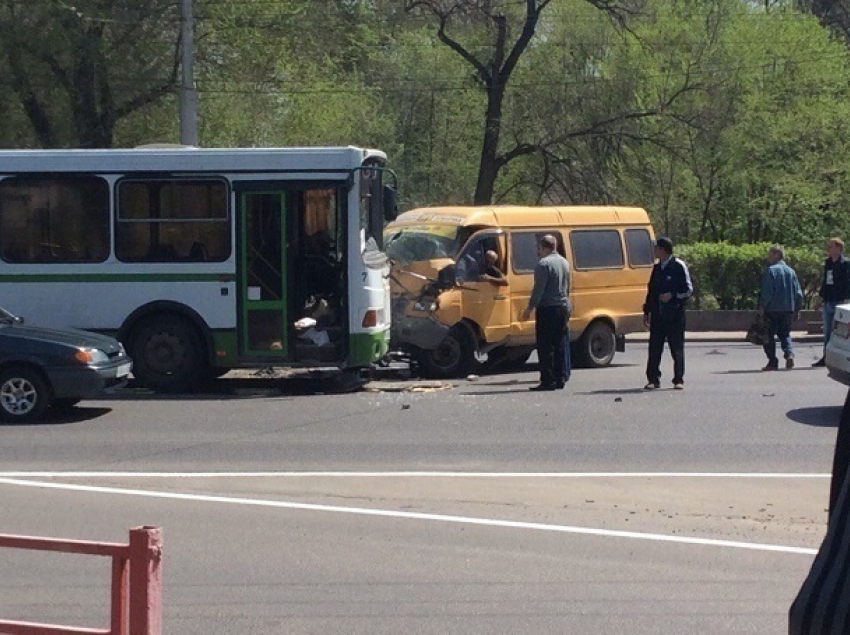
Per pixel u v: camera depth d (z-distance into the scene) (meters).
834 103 37.38
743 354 23.34
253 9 31.19
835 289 19.61
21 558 8.24
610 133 35.53
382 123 40.16
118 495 10.20
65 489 10.45
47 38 28.69
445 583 7.61
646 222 20.44
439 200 42.56
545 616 6.93
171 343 16.56
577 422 13.92
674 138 36.84
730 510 9.63
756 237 38.81
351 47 39.03
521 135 39.19
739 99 37.44
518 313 18.58
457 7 35.28
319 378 18.11
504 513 9.54
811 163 37.00
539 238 18.92
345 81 39.62
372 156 16.77
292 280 16.42
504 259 18.48
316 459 11.79
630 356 22.72
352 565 8.04
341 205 16.33
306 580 7.69
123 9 29.44
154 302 16.52
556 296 16.52
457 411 14.76
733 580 7.67
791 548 8.45
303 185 16.34
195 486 10.58
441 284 17.73
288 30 31.94
